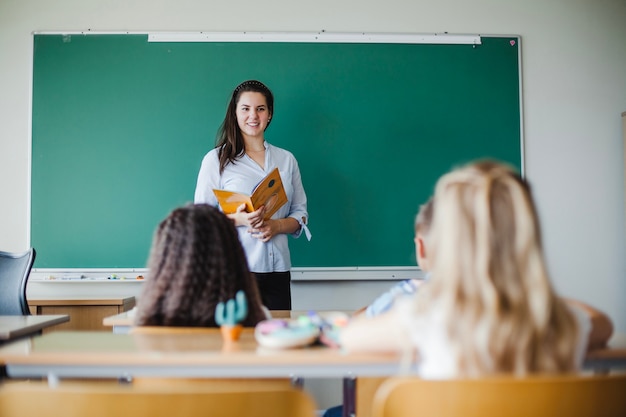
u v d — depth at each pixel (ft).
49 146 10.85
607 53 11.39
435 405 2.89
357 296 11.10
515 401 2.88
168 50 11.00
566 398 2.90
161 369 3.94
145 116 10.95
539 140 11.27
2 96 10.89
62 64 10.94
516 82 11.25
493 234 3.22
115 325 6.35
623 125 11.11
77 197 10.84
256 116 9.57
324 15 11.14
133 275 10.82
